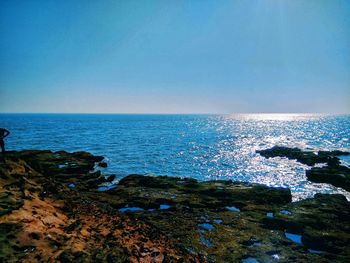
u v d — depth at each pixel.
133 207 25.23
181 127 172.12
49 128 149.38
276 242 18.14
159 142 87.88
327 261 16.11
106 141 89.44
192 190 29.78
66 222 11.76
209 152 67.00
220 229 19.84
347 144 83.88
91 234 11.29
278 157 59.75
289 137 105.88
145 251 11.28
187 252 14.74
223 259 15.66
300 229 20.31
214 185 31.48
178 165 51.31
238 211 24.22
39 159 43.47
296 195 33.06
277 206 25.47
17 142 82.62
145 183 32.81
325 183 38.31
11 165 15.72
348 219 22.62
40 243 9.17
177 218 21.81
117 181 37.66
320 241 18.50
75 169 40.09
